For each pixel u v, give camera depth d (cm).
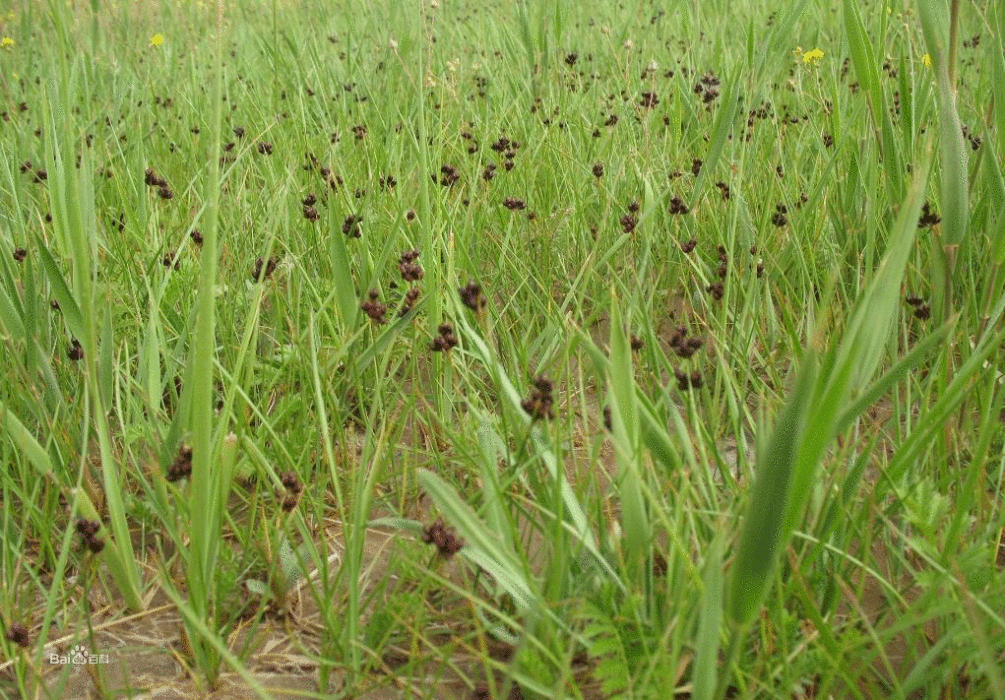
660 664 39
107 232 88
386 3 161
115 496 47
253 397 68
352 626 44
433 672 45
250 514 51
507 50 148
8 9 160
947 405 44
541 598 39
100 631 49
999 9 69
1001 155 70
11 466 59
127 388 59
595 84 131
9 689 44
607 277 85
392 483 60
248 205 90
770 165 90
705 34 145
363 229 75
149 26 187
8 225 79
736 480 51
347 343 61
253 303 51
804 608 41
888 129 69
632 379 41
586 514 48
